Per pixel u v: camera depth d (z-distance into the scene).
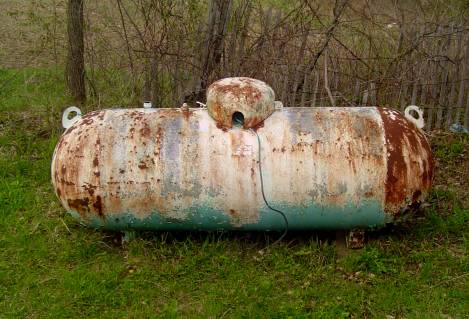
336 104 6.79
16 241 4.80
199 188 4.21
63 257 4.59
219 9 6.71
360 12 8.42
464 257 4.54
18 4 12.00
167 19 6.84
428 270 4.34
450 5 8.52
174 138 4.27
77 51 7.40
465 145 6.61
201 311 3.97
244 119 4.25
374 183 4.17
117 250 4.71
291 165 4.17
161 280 4.30
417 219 5.06
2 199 5.44
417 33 7.02
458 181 5.92
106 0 9.41
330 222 4.36
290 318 3.83
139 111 4.49
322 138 4.21
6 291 4.20
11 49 9.69
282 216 4.30
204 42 6.75
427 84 6.91
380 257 4.49
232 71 6.72
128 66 7.13
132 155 4.25
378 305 4.00
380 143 4.19
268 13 6.82
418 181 4.21
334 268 4.41
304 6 7.60
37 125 7.05
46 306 4.03
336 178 4.16
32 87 8.07
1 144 6.57
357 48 7.12
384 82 6.81
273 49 6.66
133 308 4.02
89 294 4.12
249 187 4.20
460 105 6.95
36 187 5.76
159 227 4.48
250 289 4.15
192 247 4.61
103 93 7.37
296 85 6.64
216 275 4.34
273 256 4.50
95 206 4.33
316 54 6.66
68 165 4.30
